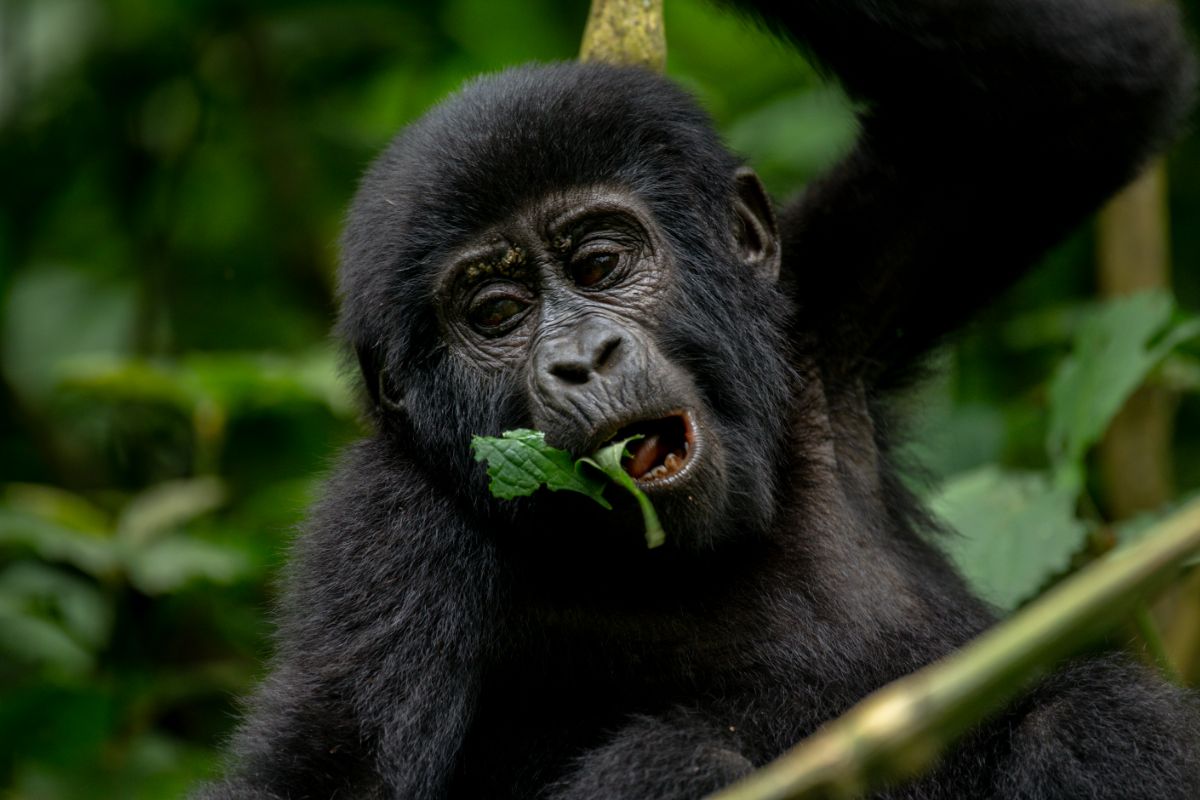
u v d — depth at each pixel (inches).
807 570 375.6
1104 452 547.5
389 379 370.6
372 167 388.2
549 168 354.9
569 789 335.3
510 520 360.8
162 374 573.9
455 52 771.4
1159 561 165.2
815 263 403.9
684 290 363.3
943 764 339.0
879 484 407.2
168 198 741.9
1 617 542.9
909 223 402.9
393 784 342.3
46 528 539.2
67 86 743.1
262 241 757.9
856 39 390.0
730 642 368.8
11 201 735.1
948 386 557.0
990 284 413.4
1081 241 643.5
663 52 403.9
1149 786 316.8
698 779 319.0
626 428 346.3
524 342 354.9
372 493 373.4
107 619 560.7
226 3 729.0
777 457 381.1
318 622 362.3
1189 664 493.7
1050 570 414.6
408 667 352.5
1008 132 390.3
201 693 543.2
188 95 767.1
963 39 378.6
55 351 733.9
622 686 370.3
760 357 377.1
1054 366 614.5
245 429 648.4
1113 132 388.8
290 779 347.3
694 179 374.6
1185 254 665.0
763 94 776.3
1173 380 514.6
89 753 512.7
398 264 360.2
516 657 370.0
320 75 772.0
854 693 359.9
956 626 380.5
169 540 548.4
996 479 446.9
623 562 366.0
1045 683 341.7
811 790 162.6
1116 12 386.9
